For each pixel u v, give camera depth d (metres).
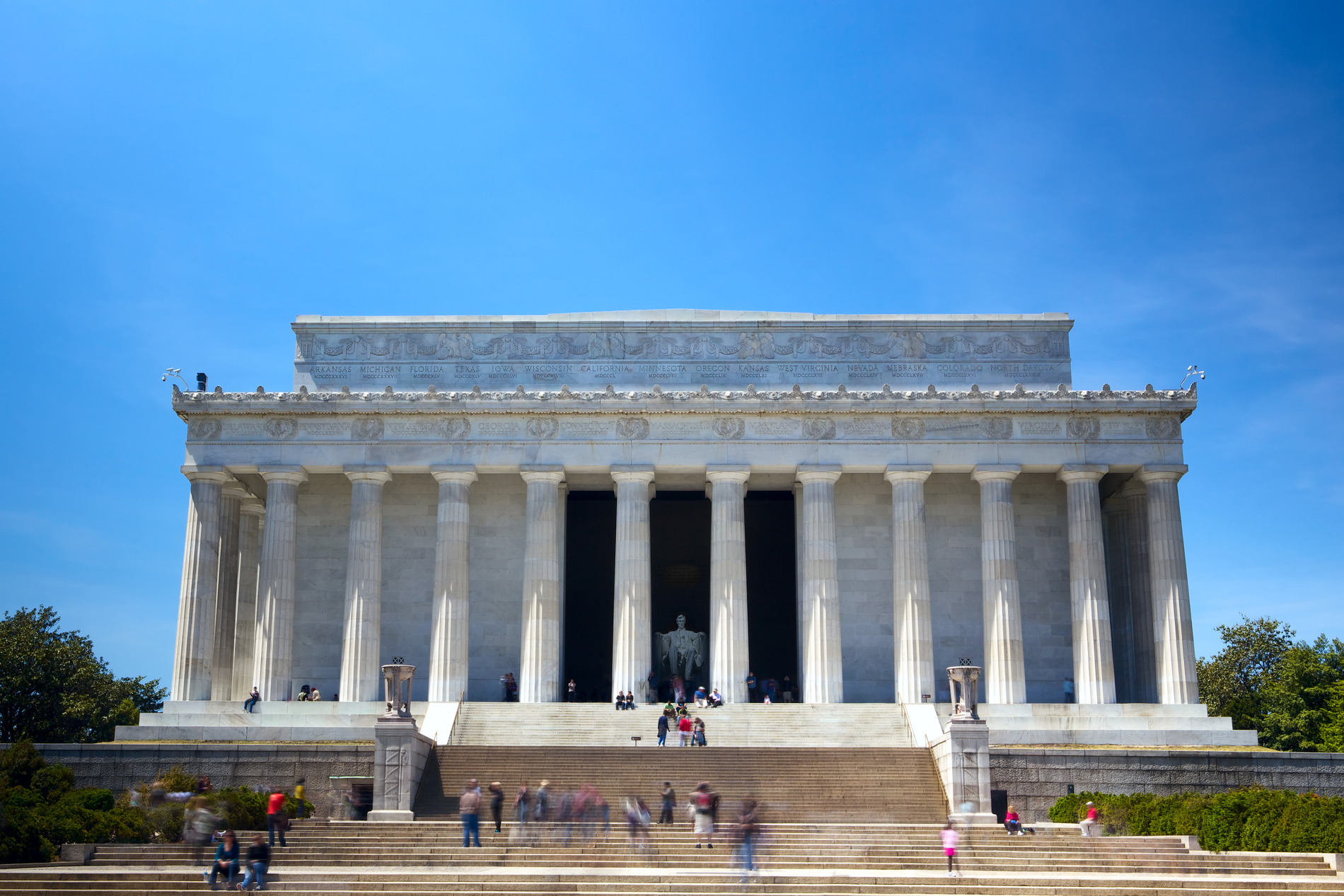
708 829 44.62
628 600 72.75
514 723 65.88
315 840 45.12
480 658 78.81
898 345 80.44
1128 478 78.38
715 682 71.88
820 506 74.12
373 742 64.44
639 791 54.62
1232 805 48.72
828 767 57.28
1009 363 80.19
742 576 73.12
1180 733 66.00
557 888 37.94
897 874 39.91
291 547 75.00
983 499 74.81
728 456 74.69
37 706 95.56
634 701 71.25
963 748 52.47
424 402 75.00
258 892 37.44
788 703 75.12
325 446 75.50
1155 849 45.28
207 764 58.19
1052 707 69.50
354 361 80.94
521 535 80.25
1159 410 74.25
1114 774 58.44
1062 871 43.25
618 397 74.75
